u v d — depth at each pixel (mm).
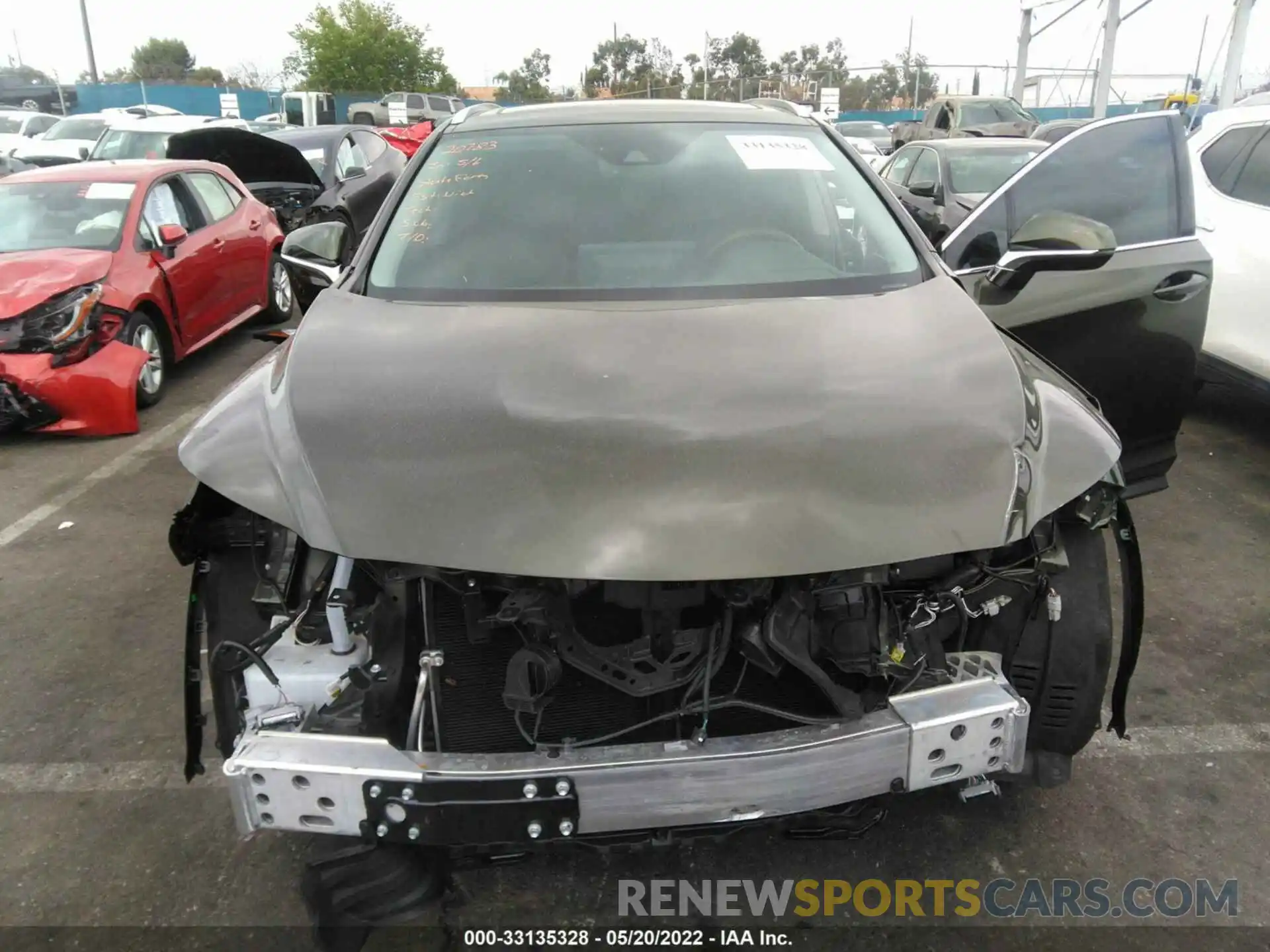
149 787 2783
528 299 2660
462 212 3000
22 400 5641
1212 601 3756
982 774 1990
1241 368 5180
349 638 2098
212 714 2936
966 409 2115
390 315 2572
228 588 2270
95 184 6848
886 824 2611
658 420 2033
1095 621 2307
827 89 24438
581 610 2014
